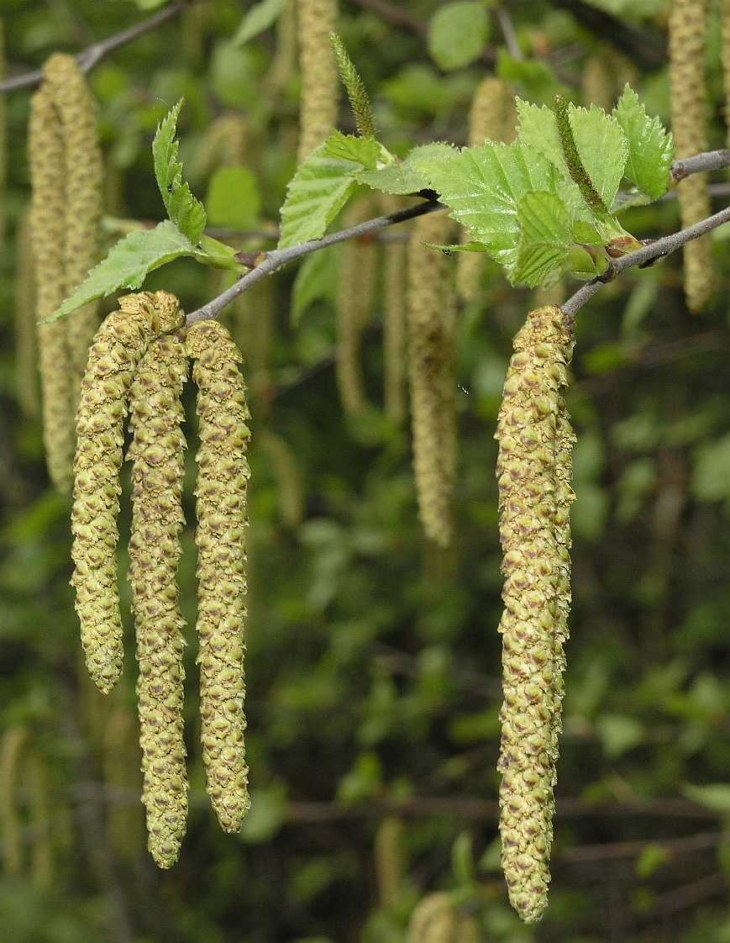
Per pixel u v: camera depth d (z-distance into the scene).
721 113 5.00
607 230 2.46
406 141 4.44
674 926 10.23
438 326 4.04
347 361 5.29
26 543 8.67
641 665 10.68
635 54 5.23
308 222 2.85
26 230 5.62
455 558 9.23
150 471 2.34
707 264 3.54
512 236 2.48
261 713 11.24
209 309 2.47
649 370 9.47
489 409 7.75
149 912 10.68
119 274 2.66
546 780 2.13
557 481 2.25
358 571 10.30
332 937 11.91
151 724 2.33
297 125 6.79
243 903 11.96
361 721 10.93
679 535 10.73
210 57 8.95
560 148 2.64
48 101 3.97
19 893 10.16
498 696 9.43
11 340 11.04
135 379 2.34
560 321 2.28
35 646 10.15
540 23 7.54
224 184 4.39
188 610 9.69
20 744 7.32
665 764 9.91
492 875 8.98
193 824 11.54
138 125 6.59
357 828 11.84
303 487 9.93
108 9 9.15
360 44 7.29
